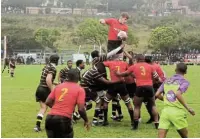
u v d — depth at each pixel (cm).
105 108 2034
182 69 1448
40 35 14100
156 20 19625
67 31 17100
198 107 2719
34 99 3133
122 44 2075
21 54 12644
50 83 1828
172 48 13812
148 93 1902
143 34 17038
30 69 8206
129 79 2133
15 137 1734
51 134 1320
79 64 2177
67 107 1307
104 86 2033
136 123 1925
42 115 1870
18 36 14225
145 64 1912
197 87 4259
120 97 2170
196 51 13962
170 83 1438
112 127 2003
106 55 2022
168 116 1429
